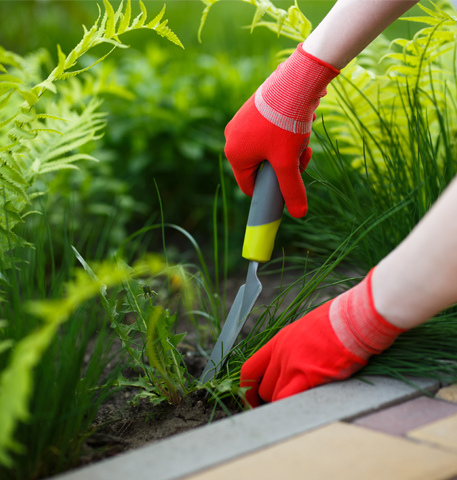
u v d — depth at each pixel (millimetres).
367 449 762
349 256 1510
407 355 1014
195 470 720
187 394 1161
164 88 2555
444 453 751
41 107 2061
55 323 679
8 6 2754
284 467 725
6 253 1258
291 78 1079
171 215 2520
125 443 1029
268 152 1124
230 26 3668
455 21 1311
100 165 2383
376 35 1068
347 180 1356
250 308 1170
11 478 814
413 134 1382
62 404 864
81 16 3041
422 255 805
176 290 1731
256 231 1157
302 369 952
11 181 1156
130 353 1135
